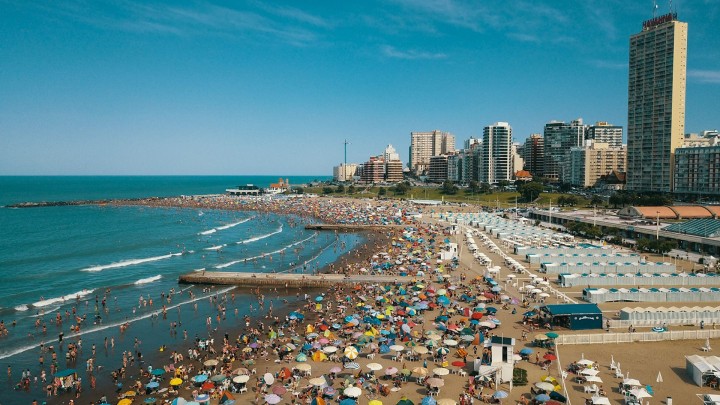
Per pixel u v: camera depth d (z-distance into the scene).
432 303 88.00
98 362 67.19
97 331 79.56
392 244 159.50
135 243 169.88
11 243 169.12
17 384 60.19
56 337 76.44
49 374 63.09
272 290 106.75
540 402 50.78
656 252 134.12
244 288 108.56
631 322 73.75
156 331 79.88
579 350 65.50
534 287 96.56
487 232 176.88
